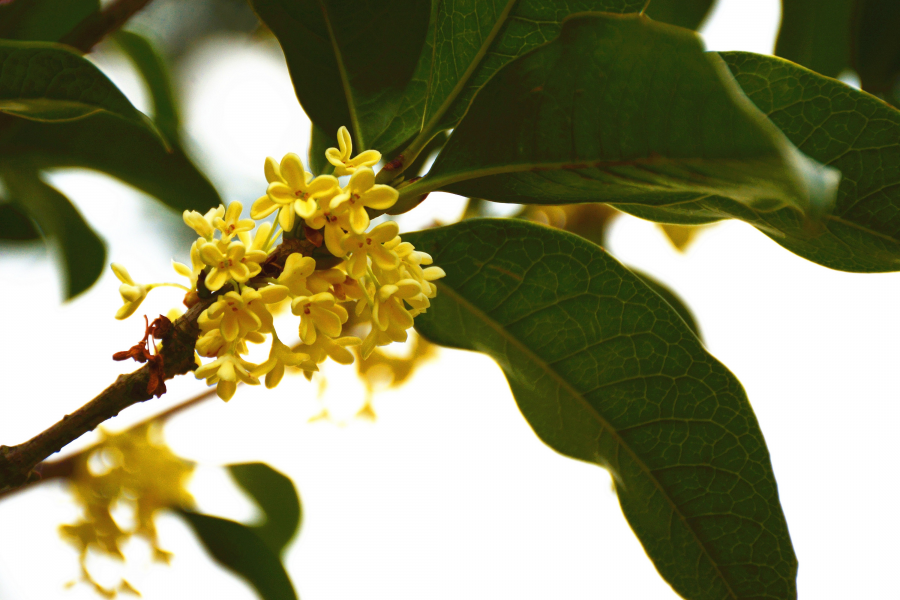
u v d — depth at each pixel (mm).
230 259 361
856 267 395
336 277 368
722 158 354
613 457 410
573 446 414
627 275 397
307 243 366
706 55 354
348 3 385
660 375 402
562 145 371
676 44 355
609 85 364
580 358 404
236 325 362
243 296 361
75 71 382
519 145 372
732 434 401
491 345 408
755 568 406
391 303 369
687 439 404
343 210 365
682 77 357
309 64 391
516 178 376
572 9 385
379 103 393
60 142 456
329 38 388
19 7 447
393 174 381
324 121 395
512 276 400
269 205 365
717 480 404
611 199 377
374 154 368
